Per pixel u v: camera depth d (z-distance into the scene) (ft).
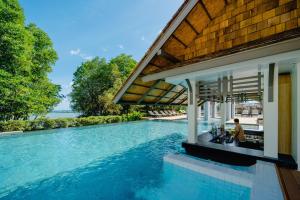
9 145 38.78
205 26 18.86
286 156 19.42
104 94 97.76
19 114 58.44
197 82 26.43
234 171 17.01
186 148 26.66
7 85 49.49
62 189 18.98
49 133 51.24
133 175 22.18
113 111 97.96
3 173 23.61
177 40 18.57
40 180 21.24
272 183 12.15
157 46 17.42
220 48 17.63
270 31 14.66
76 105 106.93
